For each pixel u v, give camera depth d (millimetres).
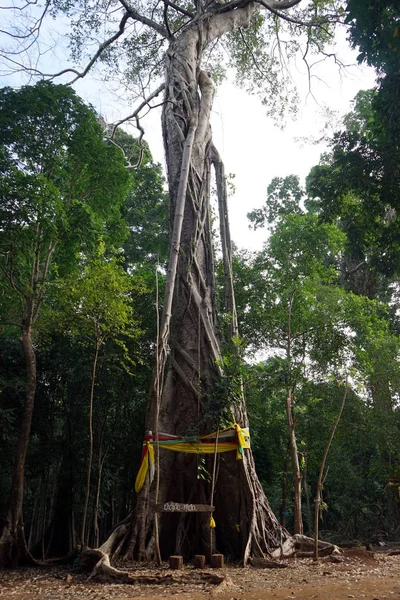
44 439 14969
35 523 17688
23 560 9695
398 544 16094
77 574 8164
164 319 10148
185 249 12266
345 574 7590
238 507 9836
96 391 13516
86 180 13164
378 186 12664
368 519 21141
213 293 12164
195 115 13656
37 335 14438
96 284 10703
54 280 12055
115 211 14336
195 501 9906
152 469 9352
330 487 21047
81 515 15250
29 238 10602
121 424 14641
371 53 8891
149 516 9359
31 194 10250
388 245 13844
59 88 12000
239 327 15859
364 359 14680
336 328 14711
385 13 8680
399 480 16969
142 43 16984
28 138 11531
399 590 6051
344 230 14664
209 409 9742
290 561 9195
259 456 16922
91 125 12453
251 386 12031
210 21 15508
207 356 11031
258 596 5926
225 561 9297
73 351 13664
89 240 11617
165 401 10719
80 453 14234
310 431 16547
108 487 14594
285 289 15211
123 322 10992
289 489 18906
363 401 16984
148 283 15359
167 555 9516
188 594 6152
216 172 14172
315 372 15109
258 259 16062
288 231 15812
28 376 10734
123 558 8812
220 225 13680
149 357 14062
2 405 14195
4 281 11969
